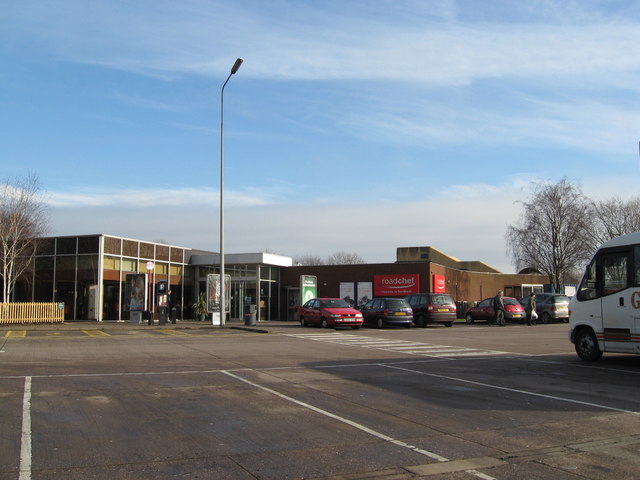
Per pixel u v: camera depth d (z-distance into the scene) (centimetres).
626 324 1292
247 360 1424
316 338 2205
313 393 958
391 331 2672
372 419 771
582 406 866
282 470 551
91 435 673
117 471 544
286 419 766
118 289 3378
